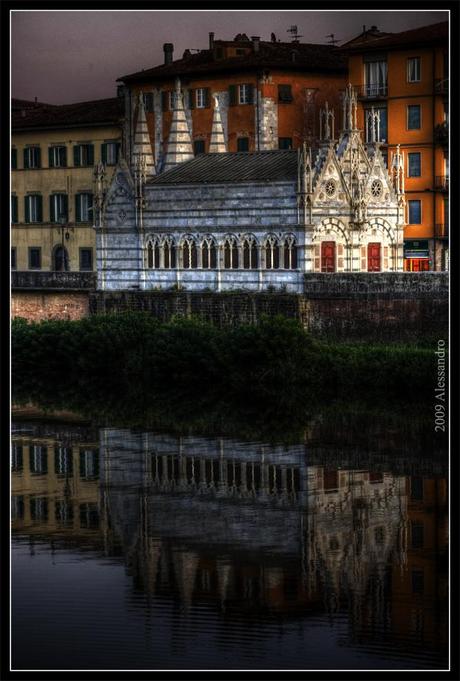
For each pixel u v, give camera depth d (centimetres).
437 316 13488
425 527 9625
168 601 8325
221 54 19062
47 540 9550
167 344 14388
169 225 15838
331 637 7788
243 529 9688
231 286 15300
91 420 13212
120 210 16325
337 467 11150
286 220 14775
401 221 15488
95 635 7819
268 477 10938
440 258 16975
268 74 18188
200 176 15638
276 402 13525
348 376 13375
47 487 10875
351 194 14988
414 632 7831
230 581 8631
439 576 8656
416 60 16950
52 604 8306
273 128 18275
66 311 16838
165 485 10856
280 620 8038
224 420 12988
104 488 10831
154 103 19612
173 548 9288
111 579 8712
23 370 15325
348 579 8631
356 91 17425
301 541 9381
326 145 14862
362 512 9981
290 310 14538
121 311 16175
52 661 7588
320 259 14838
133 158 16725
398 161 15525
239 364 13850
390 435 12081
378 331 13950
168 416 13288
